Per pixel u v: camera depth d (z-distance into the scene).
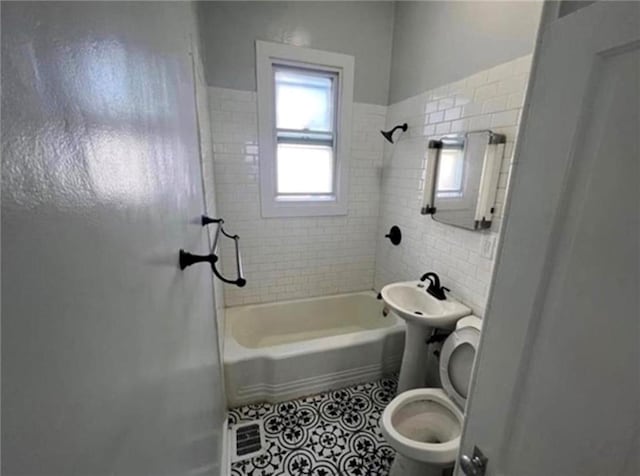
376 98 2.49
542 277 0.53
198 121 1.39
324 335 2.69
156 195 0.54
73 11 0.28
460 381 1.50
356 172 2.60
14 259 0.20
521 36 1.40
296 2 2.14
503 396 0.62
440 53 1.91
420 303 1.92
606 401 0.44
